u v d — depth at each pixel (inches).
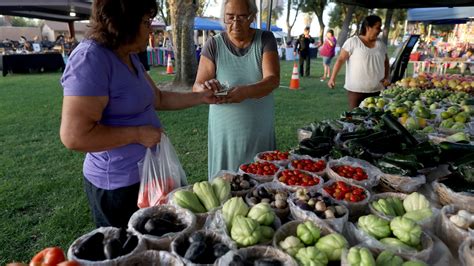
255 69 95.3
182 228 56.1
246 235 52.1
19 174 156.2
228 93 84.4
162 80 448.8
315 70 587.5
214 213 59.6
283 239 55.2
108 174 64.9
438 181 73.2
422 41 613.6
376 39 181.3
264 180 79.9
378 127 110.0
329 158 94.2
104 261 45.6
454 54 446.0
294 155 95.3
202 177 156.5
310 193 66.6
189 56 377.4
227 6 88.9
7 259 101.4
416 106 148.3
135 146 64.7
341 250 50.4
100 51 54.9
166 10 721.6
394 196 70.2
